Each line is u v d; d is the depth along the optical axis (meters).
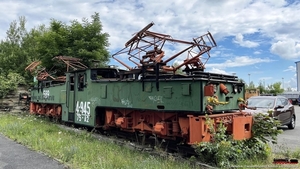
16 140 7.61
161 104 6.38
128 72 7.41
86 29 17.98
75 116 10.07
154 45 6.94
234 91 6.66
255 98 12.48
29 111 17.02
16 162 5.41
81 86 9.83
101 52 17.98
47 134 8.30
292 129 12.41
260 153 6.03
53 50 17.23
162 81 6.36
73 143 6.91
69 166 5.09
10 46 22.67
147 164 5.01
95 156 5.76
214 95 5.89
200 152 5.64
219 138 5.32
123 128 8.13
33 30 23.86
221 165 5.10
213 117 5.64
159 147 6.63
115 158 5.48
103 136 8.72
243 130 5.96
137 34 7.18
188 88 5.75
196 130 5.49
